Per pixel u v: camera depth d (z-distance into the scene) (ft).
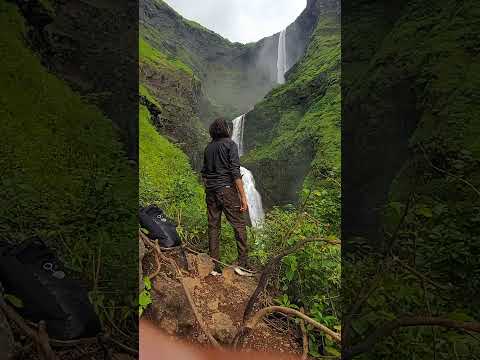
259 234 12.91
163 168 32.40
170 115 88.63
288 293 9.89
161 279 8.41
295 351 7.64
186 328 7.41
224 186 11.98
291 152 105.19
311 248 9.75
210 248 11.96
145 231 9.49
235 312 8.72
